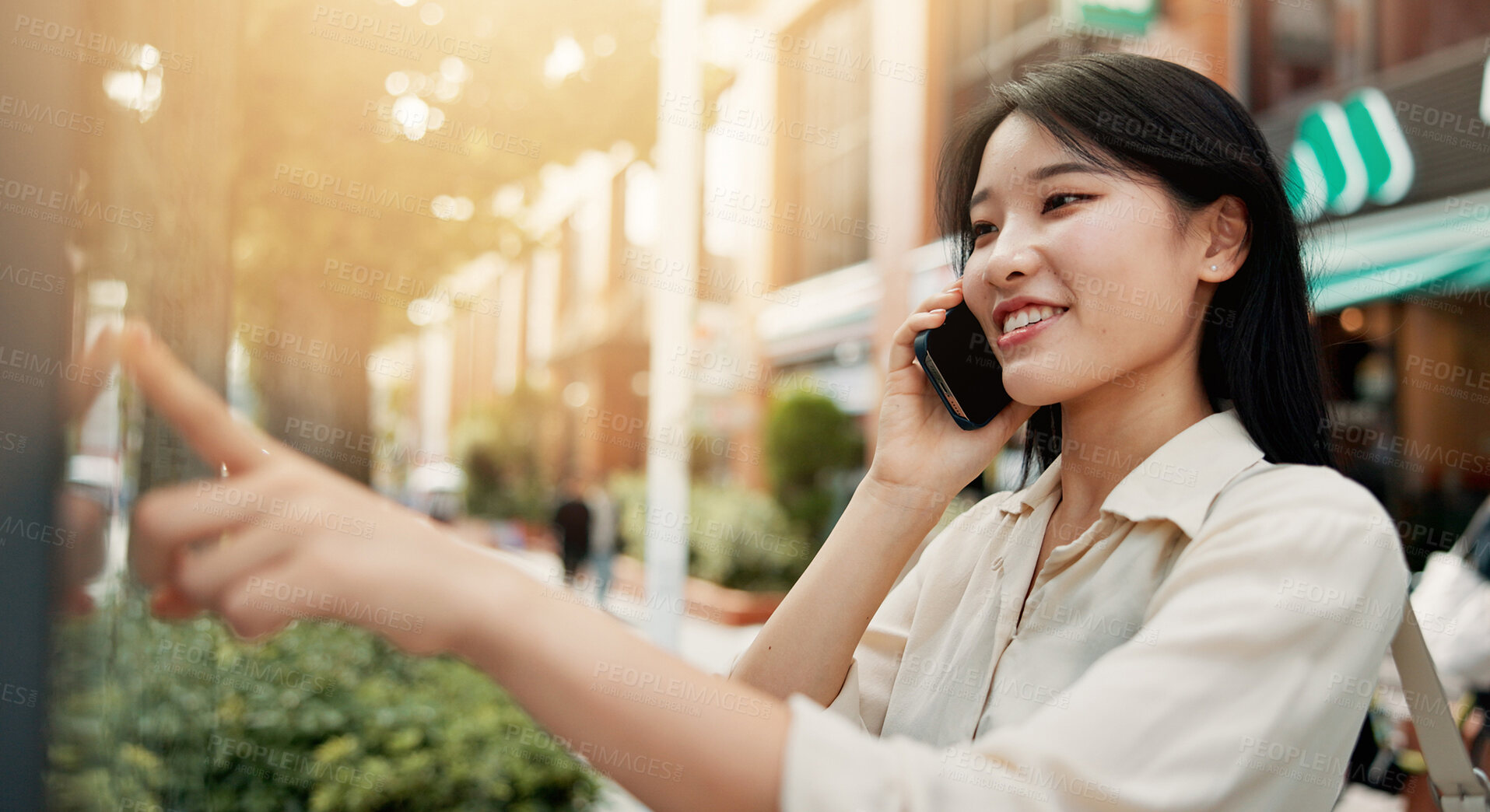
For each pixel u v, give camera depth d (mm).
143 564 393
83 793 620
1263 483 749
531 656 432
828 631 933
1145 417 936
